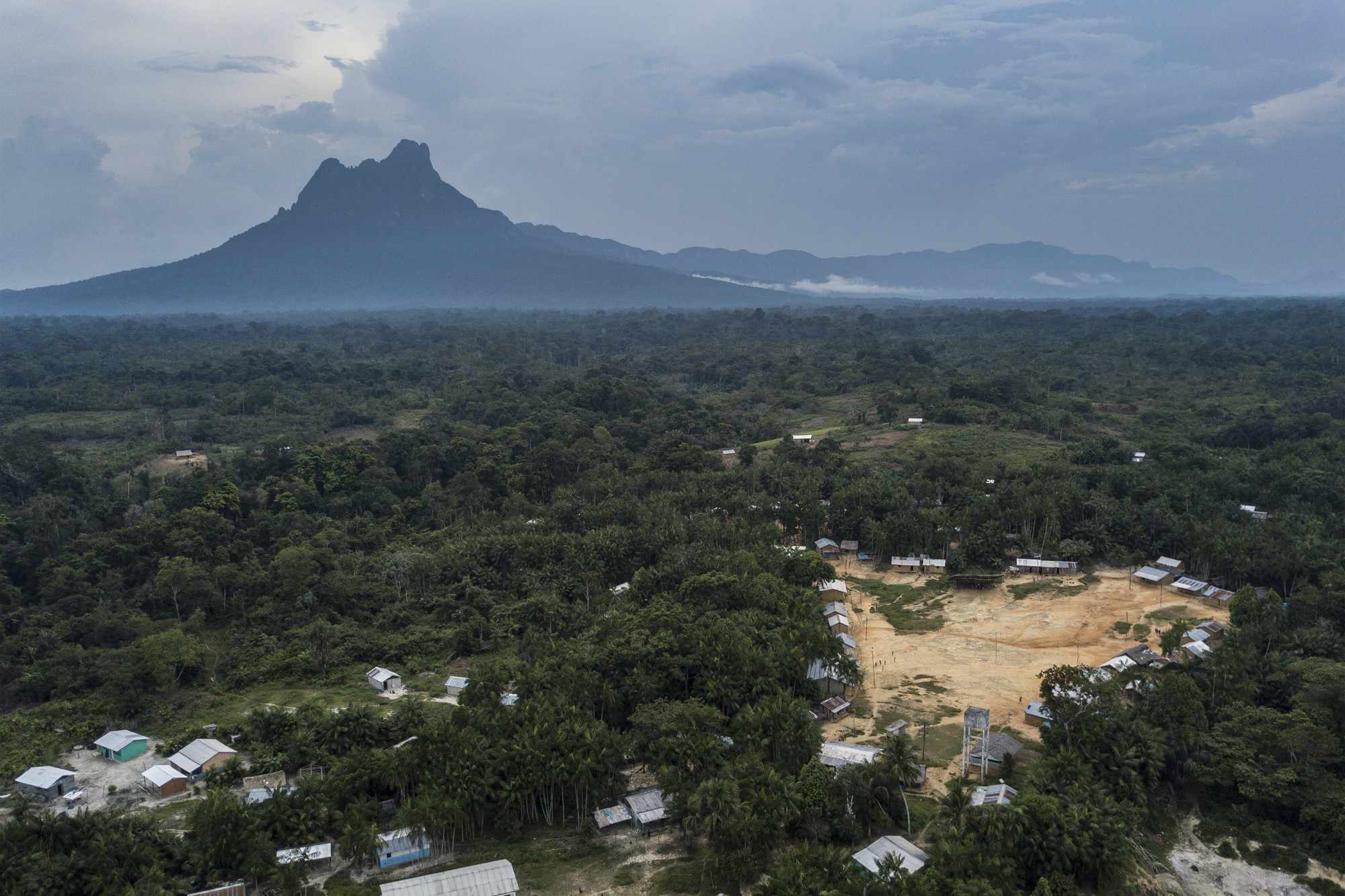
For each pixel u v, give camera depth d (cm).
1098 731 7488
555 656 9344
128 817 6806
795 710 7819
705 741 7438
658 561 12544
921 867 6275
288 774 7988
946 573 13662
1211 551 12612
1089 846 6303
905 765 7125
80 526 13788
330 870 6756
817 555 12650
